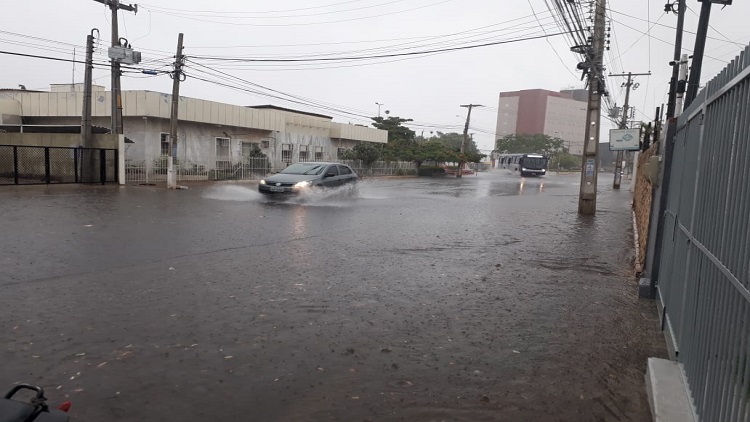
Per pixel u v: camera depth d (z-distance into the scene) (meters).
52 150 22.62
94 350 4.07
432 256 8.52
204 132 30.34
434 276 7.04
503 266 7.91
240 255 8.02
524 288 6.54
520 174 61.72
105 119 28.69
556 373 3.94
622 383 3.81
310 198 17.44
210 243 8.93
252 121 33.09
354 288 6.24
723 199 2.92
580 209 16.88
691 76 9.66
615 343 4.64
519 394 3.57
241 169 31.30
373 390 3.56
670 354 4.25
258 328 4.70
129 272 6.63
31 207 13.02
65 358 3.90
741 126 2.62
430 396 3.50
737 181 2.61
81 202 14.82
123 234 9.45
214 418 3.13
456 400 3.46
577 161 104.25
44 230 9.55
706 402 2.84
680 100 11.59
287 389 3.54
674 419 3.12
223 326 4.72
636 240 10.76
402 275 7.04
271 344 4.33
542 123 123.50
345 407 3.32
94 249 7.98
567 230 12.66
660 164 6.07
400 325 4.93
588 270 7.84
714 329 2.83
